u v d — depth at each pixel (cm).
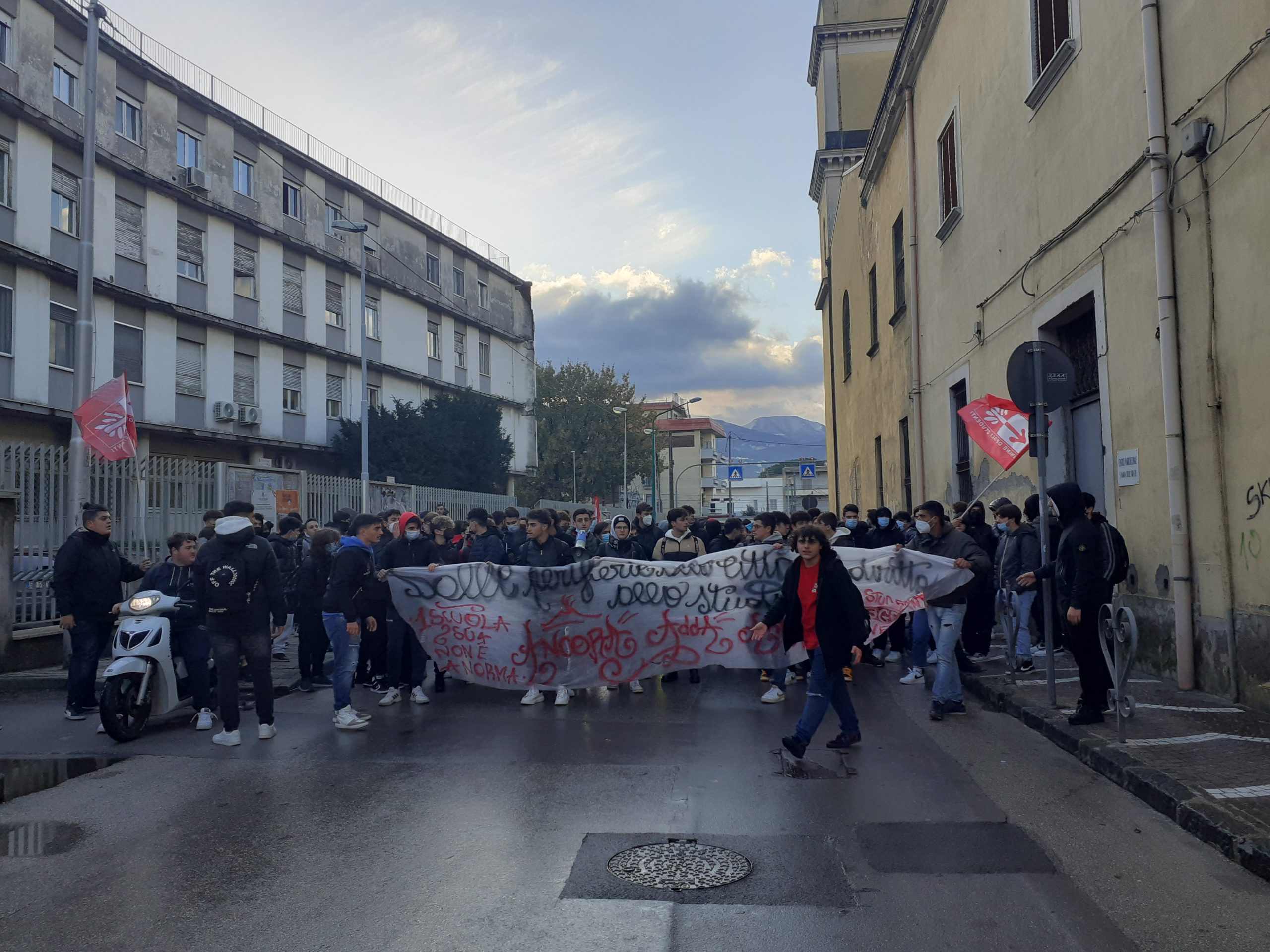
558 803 579
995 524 1199
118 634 806
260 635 782
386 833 527
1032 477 1255
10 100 2327
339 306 3619
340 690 814
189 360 2978
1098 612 709
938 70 1667
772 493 11069
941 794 592
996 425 1150
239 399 3164
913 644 1033
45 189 2456
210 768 685
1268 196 730
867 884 444
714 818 547
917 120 1833
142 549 1345
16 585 1099
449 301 4272
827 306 3628
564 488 6794
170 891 446
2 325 2344
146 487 1366
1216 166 800
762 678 1053
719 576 952
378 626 973
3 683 1025
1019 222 1264
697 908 418
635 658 953
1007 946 379
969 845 496
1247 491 764
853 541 1221
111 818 563
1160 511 892
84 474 1220
